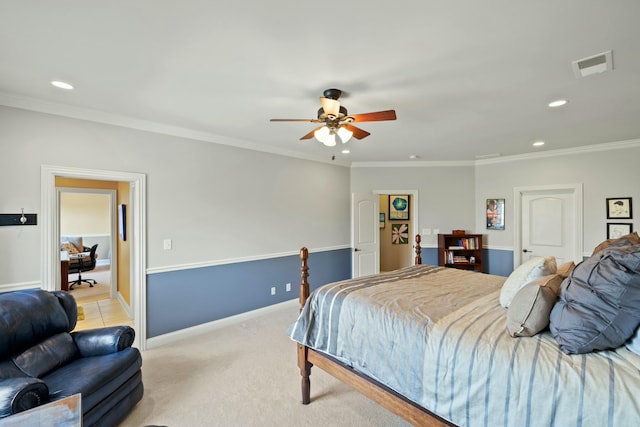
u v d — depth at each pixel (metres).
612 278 1.26
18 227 2.54
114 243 5.24
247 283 4.11
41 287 2.63
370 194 5.62
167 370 2.75
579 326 1.27
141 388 2.27
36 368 1.89
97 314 4.37
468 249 5.20
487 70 2.04
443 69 2.03
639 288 1.22
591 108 2.76
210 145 3.73
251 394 2.38
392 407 1.74
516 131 3.55
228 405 2.25
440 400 1.49
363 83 2.24
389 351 1.74
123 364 2.08
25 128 2.58
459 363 1.44
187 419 2.09
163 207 3.36
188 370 2.75
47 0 1.36
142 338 3.19
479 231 5.44
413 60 1.91
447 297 2.14
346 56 1.87
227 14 1.47
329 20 1.51
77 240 7.54
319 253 5.09
